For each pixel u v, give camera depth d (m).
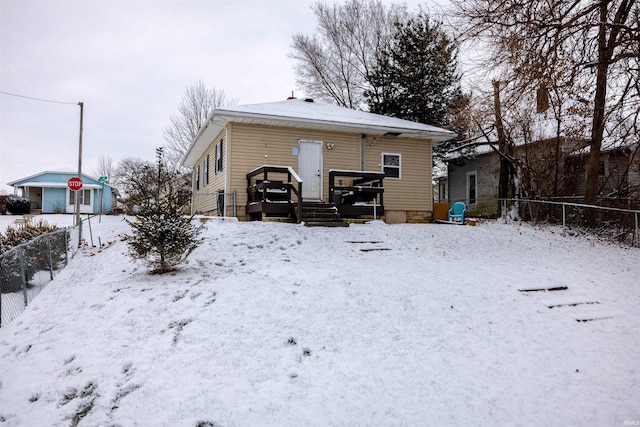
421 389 4.66
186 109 37.59
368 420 4.13
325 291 7.03
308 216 13.28
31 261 9.00
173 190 8.62
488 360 5.32
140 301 6.68
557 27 9.30
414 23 26.59
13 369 5.14
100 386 4.63
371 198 15.23
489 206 23.48
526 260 10.10
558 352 5.61
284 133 15.27
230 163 14.50
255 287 7.09
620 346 5.87
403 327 6.02
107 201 35.91
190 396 4.38
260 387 4.55
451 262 9.43
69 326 6.11
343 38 31.03
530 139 17.69
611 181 18.89
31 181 34.06
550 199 17.50
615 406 4.52
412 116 26.12
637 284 8.59
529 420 4.24
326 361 5.09
